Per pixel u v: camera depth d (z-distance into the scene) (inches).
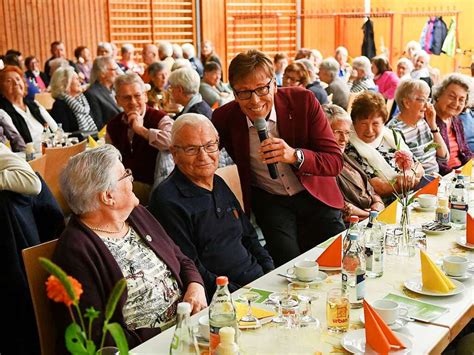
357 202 147.4
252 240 118.0
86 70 387.5
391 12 518.3
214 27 482.6
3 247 99.9
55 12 413.4
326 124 131.1
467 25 506.6
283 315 78.2
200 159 107.5
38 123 211.5
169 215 105.9
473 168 165.0
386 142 156.9
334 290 78.2
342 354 70.1
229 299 71.1
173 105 241.9
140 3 446.6
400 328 75.2
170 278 93.7
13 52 353.7
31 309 100.7
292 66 253.1
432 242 109.1
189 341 64.2
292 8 516.1
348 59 528.4
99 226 88.8
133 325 87.2
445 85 185.3
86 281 81.0
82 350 50.5
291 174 132.3
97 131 231.3
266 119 128.0
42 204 110.0
